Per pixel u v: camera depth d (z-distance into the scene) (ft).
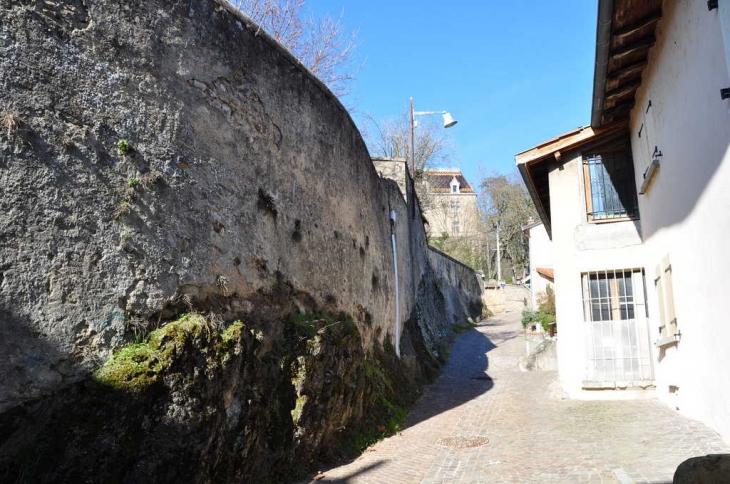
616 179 36.37
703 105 20.95
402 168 57.57
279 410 21.07
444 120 74.28
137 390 14.39
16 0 13.93
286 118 24.86
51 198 13.96
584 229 36.19
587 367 35.12
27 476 12.07
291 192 24.84
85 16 15.56
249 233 21.13
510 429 30.12
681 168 24.56
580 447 24.35
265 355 21.02
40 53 14.25
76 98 14.94
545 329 65.72
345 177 31.96
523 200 155.53
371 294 35.99
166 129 17.48
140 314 15.70
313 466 22.99
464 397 41.98
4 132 13.21
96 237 14.89
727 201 19.12
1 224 12.87
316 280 26.68
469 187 199.00
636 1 24.57
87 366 14.10
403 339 46.21
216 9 20.49
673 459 20.16
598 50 26.61
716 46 19.07
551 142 36.60
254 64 22.57
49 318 13.48
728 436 20.93
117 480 13.43
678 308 26.58
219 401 16.87
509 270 162.81
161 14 17.93
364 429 28.63
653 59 28.17
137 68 16.80
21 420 12.51
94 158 15.15
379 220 40.45
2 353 12.46
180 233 17.46
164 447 14.57
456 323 89.71
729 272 19.57
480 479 21.74
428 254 80.38
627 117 35.68
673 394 29.37
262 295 21.70
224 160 20.06
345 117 32.48
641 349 34.45
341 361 25.93
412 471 23.38
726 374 20.74
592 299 35.76
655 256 31.07
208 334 17.24
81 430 13.21
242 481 18.06
